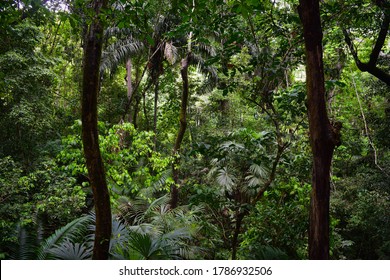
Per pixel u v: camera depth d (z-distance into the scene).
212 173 7.48
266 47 4.70
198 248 6.77
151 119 16.91
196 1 3.56
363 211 9.16
